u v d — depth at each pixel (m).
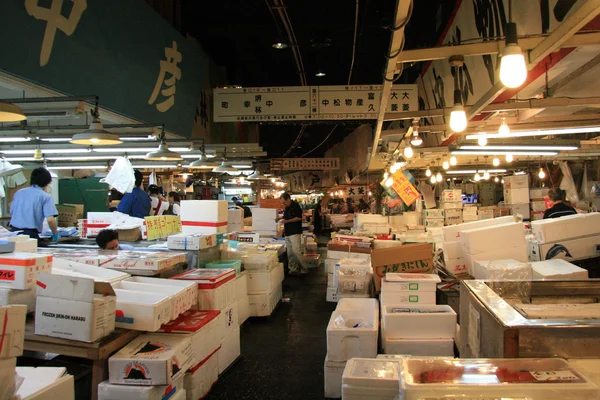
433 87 7.54
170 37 6.47
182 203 5.42
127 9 5.19
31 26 3.64
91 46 4.53
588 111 5.16
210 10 9.85
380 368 2.37
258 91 8.06
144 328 2.88
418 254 4.48
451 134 5.66
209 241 4.95
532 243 4.40
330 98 8.02
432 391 1.44
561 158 9.53
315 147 28.62
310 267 10.23
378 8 9.30
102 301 2.71
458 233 4.71
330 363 3.40
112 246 4.72
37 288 2.73
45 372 1.96
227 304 4.02
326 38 10.23
